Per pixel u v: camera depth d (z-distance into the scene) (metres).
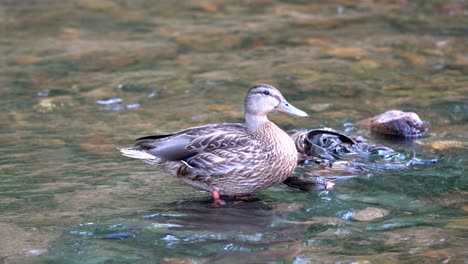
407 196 11.21
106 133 13.98
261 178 11.12
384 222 10.34
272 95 11.30
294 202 11.12
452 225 10.16
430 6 22.69
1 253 9.48
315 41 19.72
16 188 11.50
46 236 9.96
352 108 15.27
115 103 15.68
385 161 12.64
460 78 16.91
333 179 11.90
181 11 22.64
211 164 10.98
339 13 22.25
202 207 10.95
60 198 11.16
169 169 11.16
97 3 23.27
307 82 16.80
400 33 20.23
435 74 17.20
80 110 15.24
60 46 19.38
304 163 12.57
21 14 22.06
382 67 17.72
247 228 10.22
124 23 21.41
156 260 9.31
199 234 10.02
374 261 9.16
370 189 11.49
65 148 13.20
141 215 10.62
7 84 16.75
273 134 11.25
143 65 18.06
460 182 11.69
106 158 12.77
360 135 13.90
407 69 17.58
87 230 10.13
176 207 10.93
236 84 16.73
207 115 14.91
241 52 19.00
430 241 9.70
